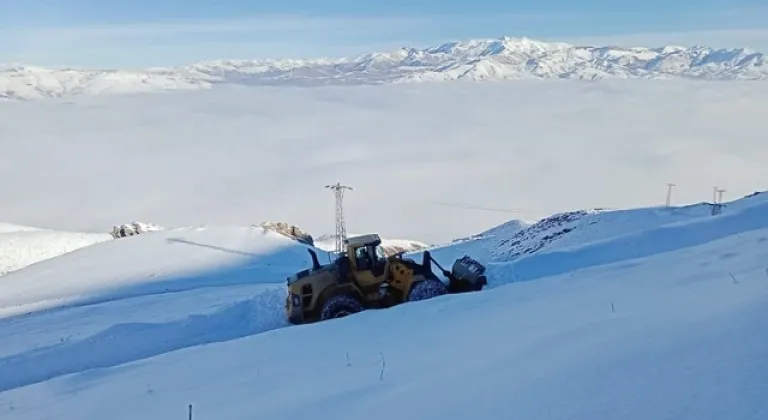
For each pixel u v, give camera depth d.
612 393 3.96
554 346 5.44
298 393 6.01
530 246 29.95
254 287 22.80
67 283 29.95
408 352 6.96
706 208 26.97
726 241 10.35
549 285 9.59
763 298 5.22
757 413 3.25
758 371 3.69
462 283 11.82
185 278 29.17
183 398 6.76
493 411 4.22
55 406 7.36
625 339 4.97
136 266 31.86
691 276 7.77
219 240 35.69
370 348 7.64
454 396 4.77
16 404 7.75
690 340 4.50
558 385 4.34
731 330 4.49
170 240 36.44
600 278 9.23
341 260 11.66
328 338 8.62
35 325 17.59
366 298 11.51
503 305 8.75
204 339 12.51
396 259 11.70
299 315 11.58
